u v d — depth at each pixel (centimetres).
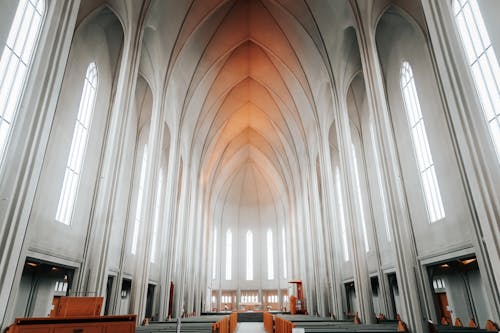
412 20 1304
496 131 834
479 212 629
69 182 1199
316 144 2489
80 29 1216
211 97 2561
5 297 605
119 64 1574
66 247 1162
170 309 2223
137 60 1340
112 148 1193
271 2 1870
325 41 1795
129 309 1368
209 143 2967
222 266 4125
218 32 2088
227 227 4288
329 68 1802
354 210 1523
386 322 1438
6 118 770
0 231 615
